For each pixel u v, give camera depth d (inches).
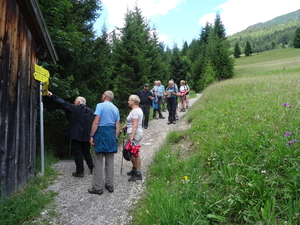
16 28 153.1
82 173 186.2
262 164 133.3
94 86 376.2
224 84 547.8
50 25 271.4
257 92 353.1
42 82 185.6
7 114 138.2
